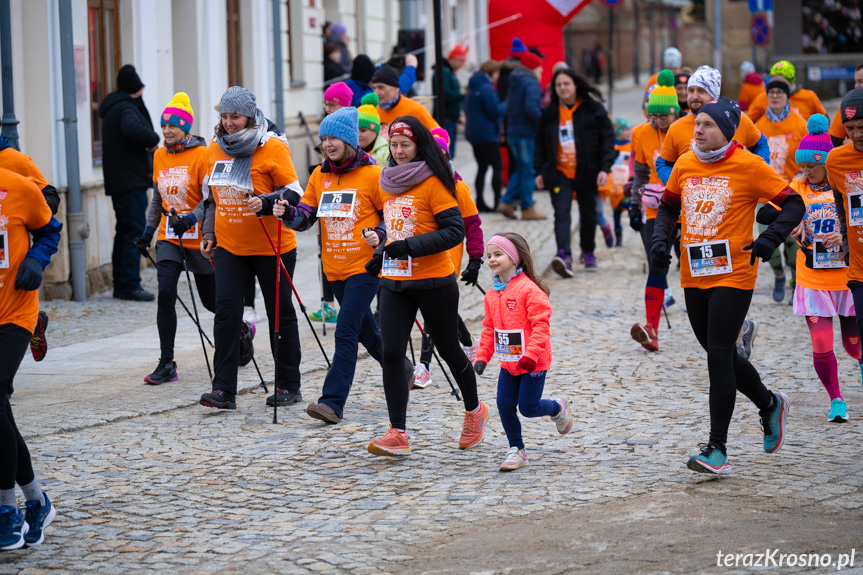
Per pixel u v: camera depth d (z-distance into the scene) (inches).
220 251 389.4
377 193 361.7
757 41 1471.5
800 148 373.4
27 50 615.2
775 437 315.6
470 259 332.5
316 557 253.0
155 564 251.4
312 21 1050.1
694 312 311.4
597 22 2871.6
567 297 609.9
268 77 952.3
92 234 661.9
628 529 261.3
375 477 315.3
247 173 378.6
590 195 674.2
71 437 359.3
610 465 319.6
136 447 347.9
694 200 304.7
